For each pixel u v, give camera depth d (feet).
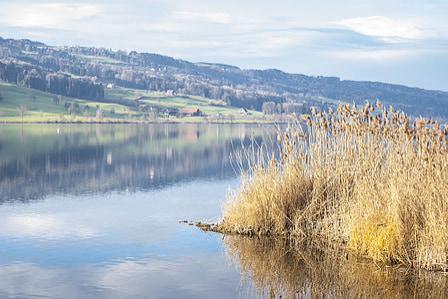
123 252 60.90
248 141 300.81
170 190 114.42
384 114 63.26
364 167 62.44
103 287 49.62
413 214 53.42
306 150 66.74
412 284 48.91
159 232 70.38
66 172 152.05
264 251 59.31
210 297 46.73
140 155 214.48
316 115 66.54
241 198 68.49
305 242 61.93
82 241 66.28
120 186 121.70
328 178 64.13
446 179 54.19
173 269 54.39
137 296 47.37
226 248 61.00
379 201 56.29
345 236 60.08
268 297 46.65
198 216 82.28
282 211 65.26
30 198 102.99
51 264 56.65
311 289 48.39
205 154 220.23
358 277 50.85
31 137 335.26
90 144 280.92
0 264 56.65
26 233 70.85
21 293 48.21
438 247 51.44
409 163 57.93
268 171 67.15
